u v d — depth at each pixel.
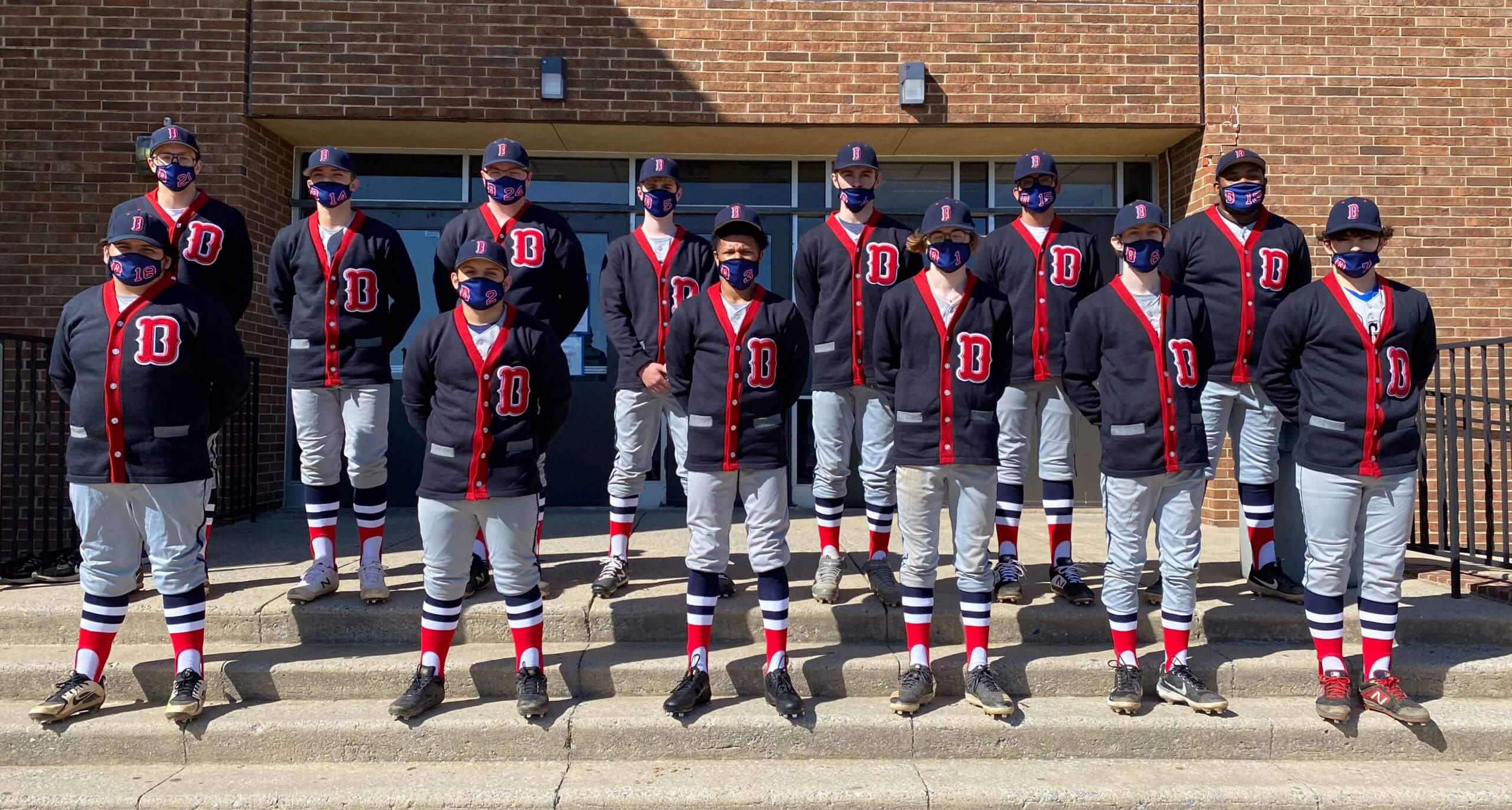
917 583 4.03
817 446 4.73
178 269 4.50
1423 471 5.38
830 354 4.63
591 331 7.68
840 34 7.08
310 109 6.84
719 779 3.62
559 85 6.90
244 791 3.51
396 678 4.09
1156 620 4.47
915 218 7.88
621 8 7.02
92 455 3.76
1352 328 3.90
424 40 6.91
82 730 3.76
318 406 4.50
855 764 3.79
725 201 7.81
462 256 3.78
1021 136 7.34
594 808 3.46
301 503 7.44
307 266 4.48
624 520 4.79
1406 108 7.06
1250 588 4.92
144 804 3.43
